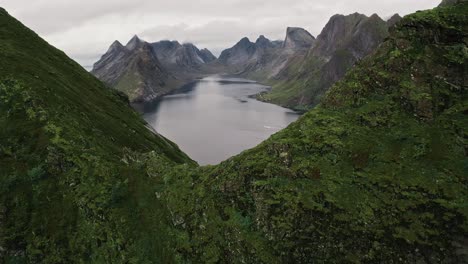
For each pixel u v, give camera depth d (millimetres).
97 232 32969
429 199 22641
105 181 37312
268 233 25578
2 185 36156
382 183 24250
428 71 28375
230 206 28797
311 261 23719
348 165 26141
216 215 29141
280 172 27422
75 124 47406
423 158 24609
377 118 27969
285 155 28062
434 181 23219
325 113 30391
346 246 23172
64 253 32188
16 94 46250
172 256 29516
